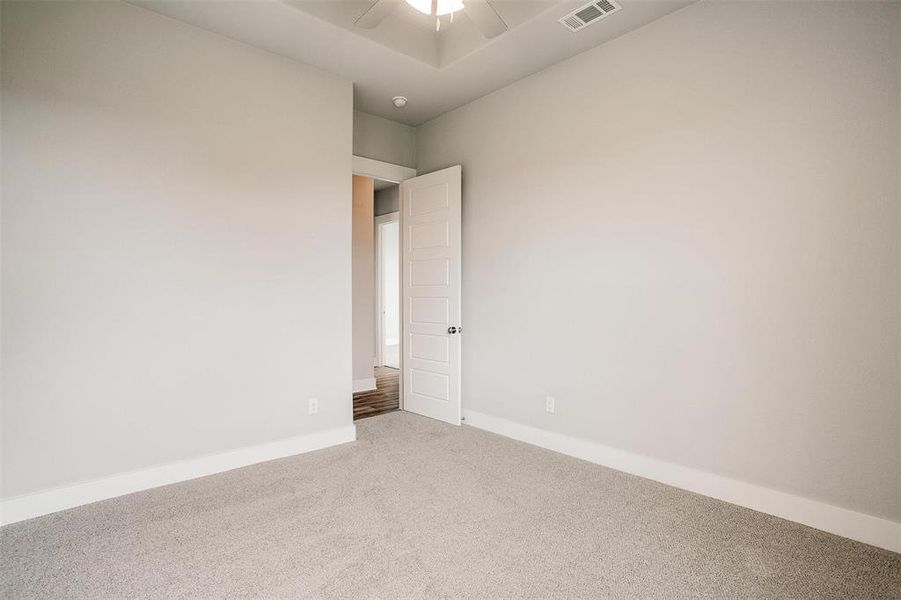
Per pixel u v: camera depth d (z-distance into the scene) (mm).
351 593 1665
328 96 3299
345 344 3414
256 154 2965
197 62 2717
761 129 2271
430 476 2748
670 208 2613
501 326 3623
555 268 3223
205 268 2764
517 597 1647
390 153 4258
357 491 2531
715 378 2451
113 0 2436
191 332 2715
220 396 2832
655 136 2672
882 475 1968
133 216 2508
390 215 6367
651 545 1988
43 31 2246
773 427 2258
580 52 3033
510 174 3529
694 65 2502
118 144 2459
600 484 2631
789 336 2203
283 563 1850
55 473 2301
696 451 2531
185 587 1694
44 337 2270
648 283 2715
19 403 2211
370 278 5355
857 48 1999
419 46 3148
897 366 1926
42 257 2260
